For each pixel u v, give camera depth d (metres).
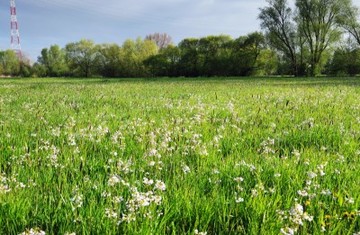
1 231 3.24
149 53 136.12
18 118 9.70
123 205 3.72
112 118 9.83
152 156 5.36
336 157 5.77
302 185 4.37
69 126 8.13
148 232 3.12
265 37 103.06
